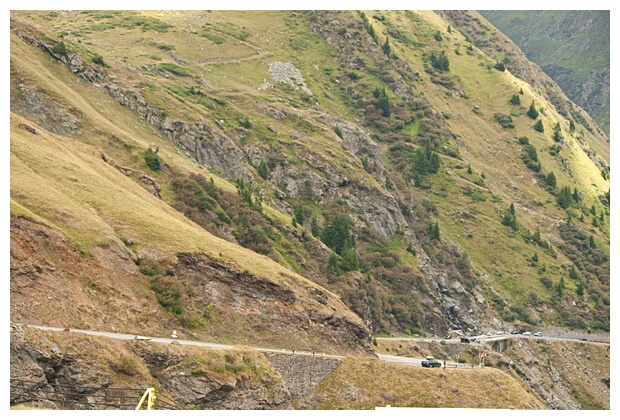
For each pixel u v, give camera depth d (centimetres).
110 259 10931
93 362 8300
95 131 17075
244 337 11819
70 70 19925
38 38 19788
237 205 17825
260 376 10112
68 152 14325
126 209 12525
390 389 11788
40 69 18325
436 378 12212
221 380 9419
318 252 18975
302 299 13238
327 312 13400
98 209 12144
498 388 12588
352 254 19362
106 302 10288
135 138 18675
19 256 9450
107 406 8144
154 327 10644
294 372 11288
